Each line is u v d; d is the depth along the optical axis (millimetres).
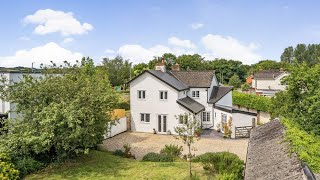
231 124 31281
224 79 99750
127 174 17859
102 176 17531
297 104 18594
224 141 29156
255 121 31812
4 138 18531
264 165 9242
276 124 15094
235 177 13828
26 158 18641
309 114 17594
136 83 34594
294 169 7664
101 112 19938
